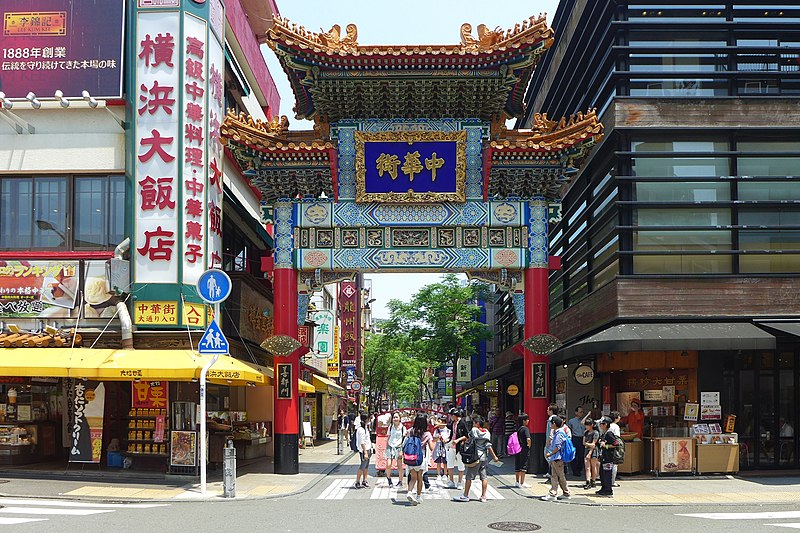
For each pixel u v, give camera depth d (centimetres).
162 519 1212
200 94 1931
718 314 1941
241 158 1959
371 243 1989
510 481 1858
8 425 1898
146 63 1900
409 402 12769
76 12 1931
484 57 1842
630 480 1819
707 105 2016
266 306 2605
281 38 1827
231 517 1246
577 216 2550
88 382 1805
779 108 2019
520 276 1995
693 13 2095
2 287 1888
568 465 1978
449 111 1994
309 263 1981
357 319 6531
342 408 5597
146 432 1870
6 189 1952
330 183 2000
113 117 1936
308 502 1469
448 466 1822
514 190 2000
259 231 2628
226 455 1516
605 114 2141
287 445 1958
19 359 1697
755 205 2000
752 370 1980
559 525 1205
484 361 5866
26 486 1598
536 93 3525
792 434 1978
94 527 1120
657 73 2027
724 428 1952
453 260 1975
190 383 1858
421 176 1978
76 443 1789
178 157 1873
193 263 1870
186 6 1927
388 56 1836
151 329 1831
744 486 1712
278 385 1973
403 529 1145
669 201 1997
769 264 1997
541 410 1933
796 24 2058
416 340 4372
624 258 1984
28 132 1944
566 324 2620
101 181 1948
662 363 1994
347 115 2005
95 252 1898
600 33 2291
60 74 1916
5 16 1939
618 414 2014
